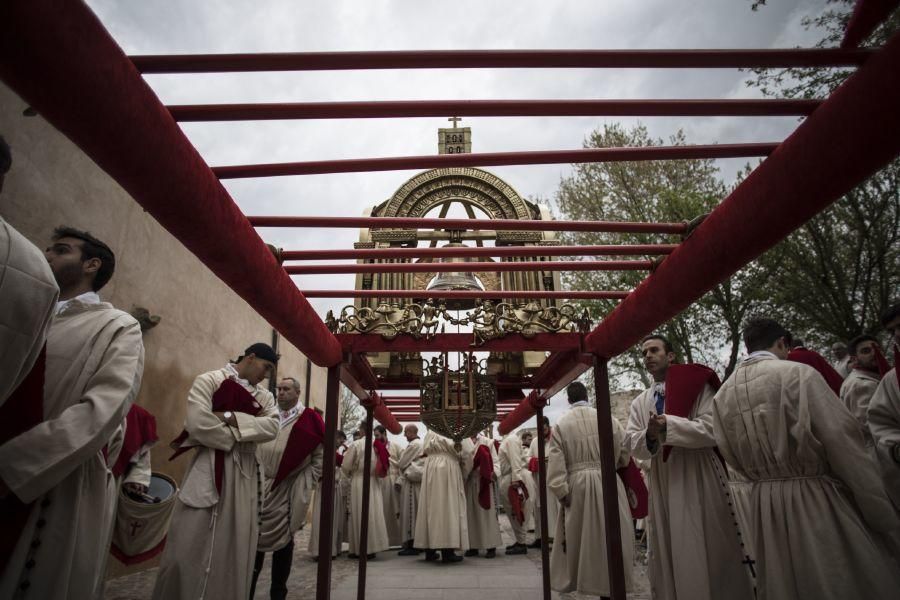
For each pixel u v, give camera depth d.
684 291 2.00
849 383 3.75
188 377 7.21
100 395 1.75
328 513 2.92
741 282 10.78
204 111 1.43
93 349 1.90
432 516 6.83
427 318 3.01
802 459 2.24
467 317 3.07
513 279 3.90
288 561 4.25
